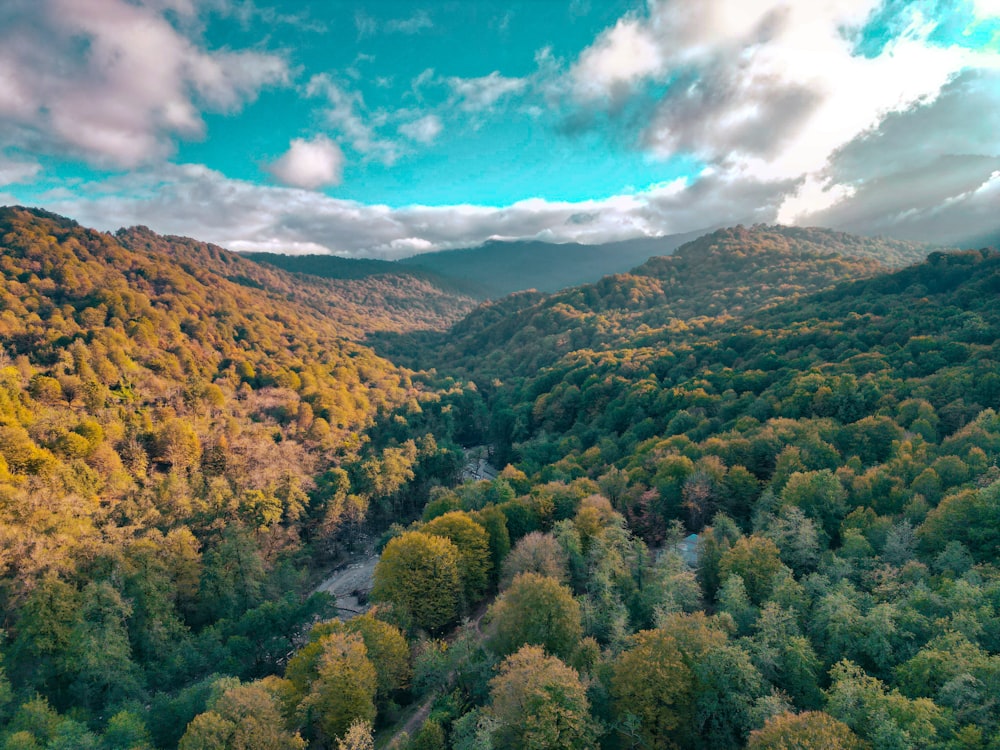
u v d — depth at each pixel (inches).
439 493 4785.9
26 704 2053.4
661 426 5374.0
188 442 4768.7
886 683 1556.3
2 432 3570.4
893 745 1208.8
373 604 2714.1
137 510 3868.1
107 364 5231.3
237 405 6151.6
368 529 5098.4
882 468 2967.5
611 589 2301.9
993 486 2138.3
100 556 3006.9
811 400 4328.3
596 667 1779.0
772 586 2121.1
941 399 3703.3
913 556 2160.4
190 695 2230.6
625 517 3380.9
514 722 1524.4
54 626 2487.7
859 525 2524.6
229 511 4092.0
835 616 1724.9
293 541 4232.3
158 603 2842.0
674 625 1738.4
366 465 5167.3
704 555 2551.7
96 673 2340.1
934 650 1478.8
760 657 1632.6
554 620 1995.6
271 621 2935.5
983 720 1245.7
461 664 2075.5
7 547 2989.7
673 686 1534.2
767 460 3683.6
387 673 2138.3
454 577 2699.3
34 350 5241.1
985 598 1667.1
